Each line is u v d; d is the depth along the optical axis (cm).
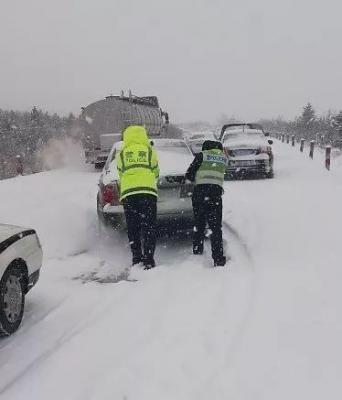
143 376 365
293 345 398
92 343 427
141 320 467
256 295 504
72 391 355
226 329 432
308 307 469
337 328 423
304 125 5278
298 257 631
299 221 825
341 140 3538
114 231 716
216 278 568
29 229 521
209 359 384
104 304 521
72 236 815
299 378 353
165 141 850
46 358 409
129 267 667
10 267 464
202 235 681
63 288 588
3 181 1652
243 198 1080
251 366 371
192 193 690
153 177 640
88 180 1634
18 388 364
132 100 2394
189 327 441
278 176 1517
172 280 572
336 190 1145
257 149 1442
